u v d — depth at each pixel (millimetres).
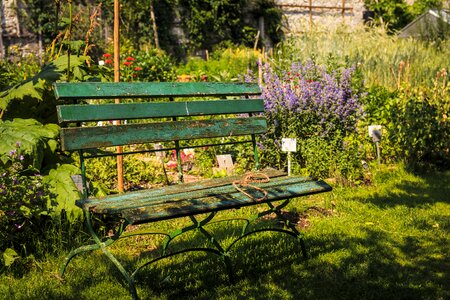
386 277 3541
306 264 3738
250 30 22312
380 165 6781
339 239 4238
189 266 3688
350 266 3699
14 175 3873
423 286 3410
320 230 4465
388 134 7137
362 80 7828
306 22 24031
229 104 4105
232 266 3686
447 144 7332
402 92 8336
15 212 3787
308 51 13164
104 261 3713
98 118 3436
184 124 3826
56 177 4172
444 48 14914
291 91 6465
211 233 4340
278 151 6316
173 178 6281
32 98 4770
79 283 3381
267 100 6391
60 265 3631
